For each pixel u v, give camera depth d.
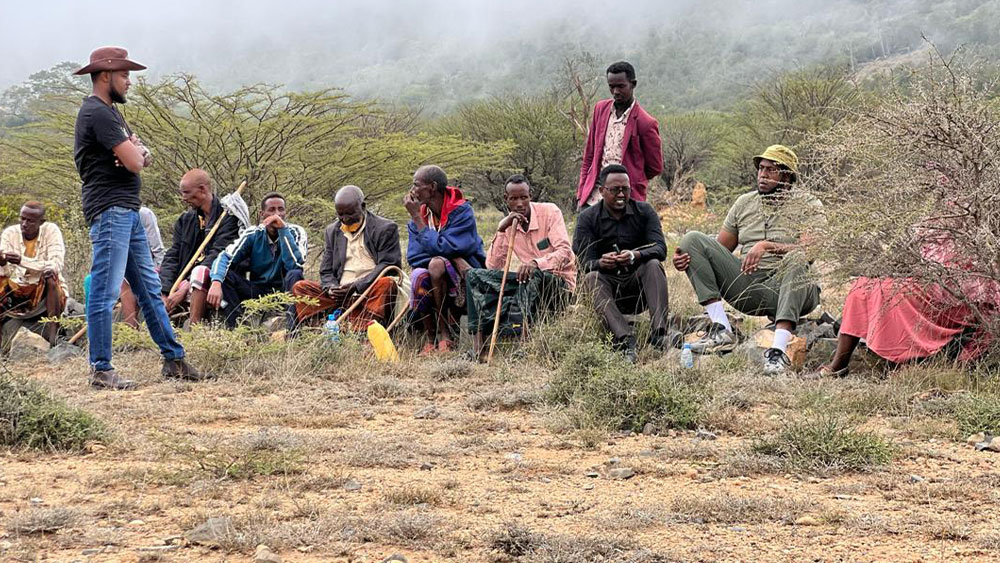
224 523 3.57
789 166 8.18
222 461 4.43
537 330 8.24
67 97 16.17
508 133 34.38
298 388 7.16
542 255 8.82
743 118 35.88
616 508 3.97
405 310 8.78
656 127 9.48
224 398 6.69
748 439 5.32
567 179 35.03
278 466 4.51
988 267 6.86
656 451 5.03
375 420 6.04
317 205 15.95
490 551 3.38
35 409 5.07
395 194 17.17
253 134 15.22
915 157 6.89
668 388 5.84
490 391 6.79
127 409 6.17
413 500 4.04
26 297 9.50
